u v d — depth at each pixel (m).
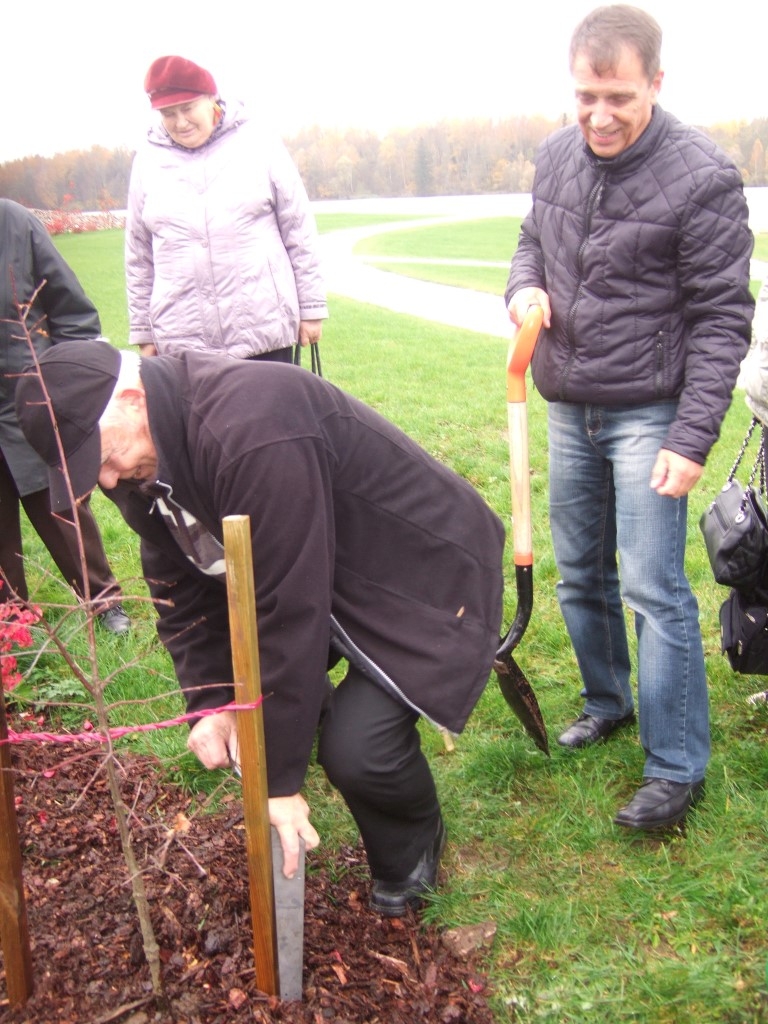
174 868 2.74
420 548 2.38
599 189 2.61
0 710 1.99
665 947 2.48
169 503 2.17
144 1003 2.26
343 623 2.39
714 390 2.53
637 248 2.58
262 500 2.06
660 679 2.79
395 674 2.36
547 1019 2.29
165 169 4.19
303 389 2.17
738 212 2.51
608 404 2.75
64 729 3.50
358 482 2.30
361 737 2.37
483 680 2.41
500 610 2.50
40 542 5.50
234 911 2.57
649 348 2.66
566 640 4.01
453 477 2.49
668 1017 2.27
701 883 2.63
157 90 3.98
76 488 1.94
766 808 2.90
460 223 43.78
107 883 2.69
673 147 2.54
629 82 2.42
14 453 3.82
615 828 2.89
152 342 4.58
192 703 2.58
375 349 12.19
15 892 2.13
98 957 2.41
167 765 3.25
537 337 2.77
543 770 3.17
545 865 2.79
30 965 2.25
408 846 2.58
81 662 3.91
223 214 4.15
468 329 14.68
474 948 2.50
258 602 2.16
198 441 2.08
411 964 2.46
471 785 3.13
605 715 3.31
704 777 2.90
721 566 2.90
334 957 2.45
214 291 4.22
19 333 3.74
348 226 44.00
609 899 2.64
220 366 2.15
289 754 2.18
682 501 2.75
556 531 3.09
